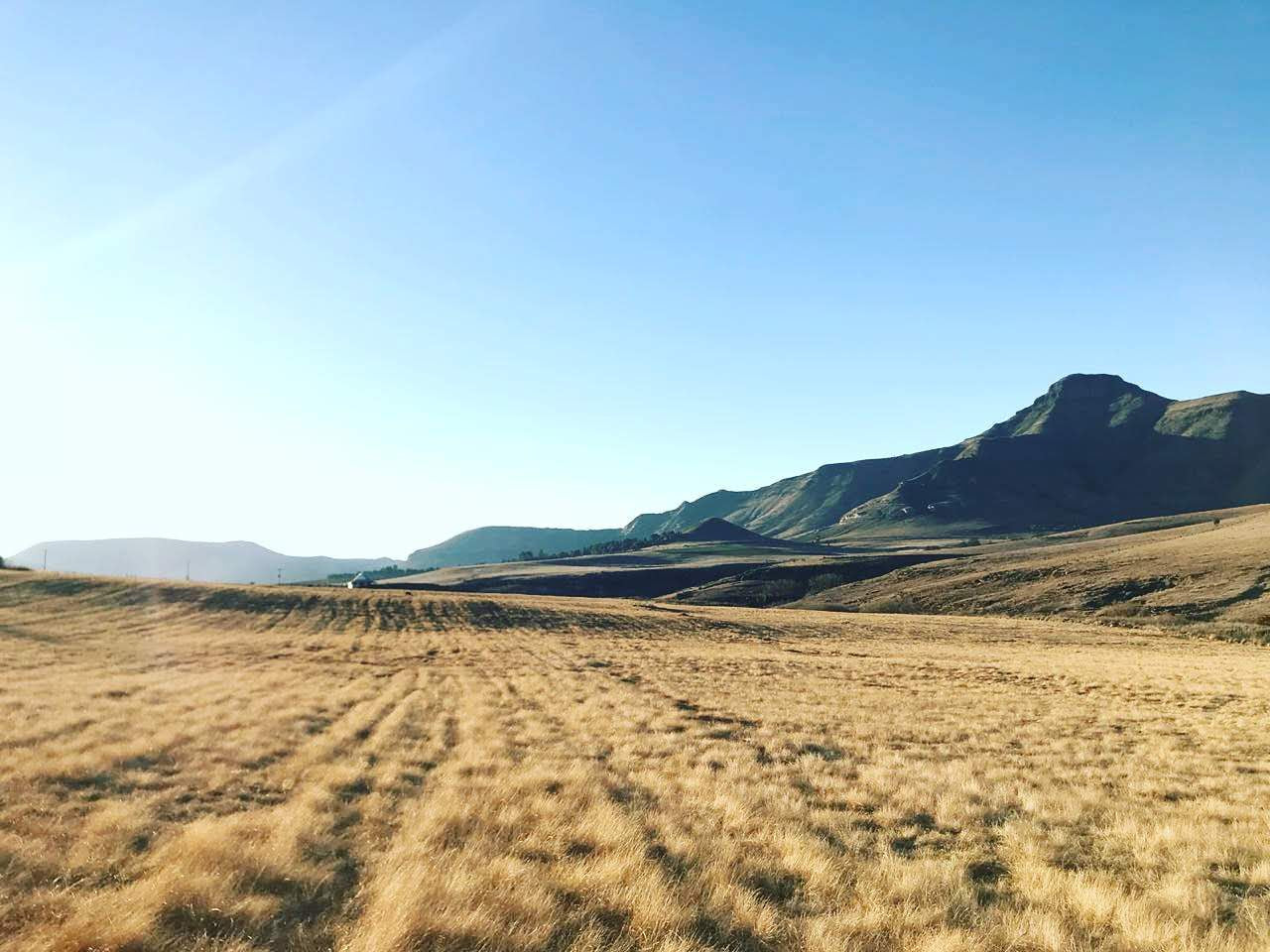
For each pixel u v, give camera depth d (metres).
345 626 63.25
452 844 9.11
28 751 13.34
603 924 6.85
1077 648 57.88
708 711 23.14
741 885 7.87
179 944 6.07
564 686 28.92
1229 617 74.25
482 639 56.41
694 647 53.81
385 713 21.12
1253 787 14.00
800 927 6.87
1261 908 7.89
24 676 25.80
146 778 12.10
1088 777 14.80
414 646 49.03
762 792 12.59
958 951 6.47
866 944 6.64
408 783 12.55
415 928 6.19
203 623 58.84
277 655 40.12
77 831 9.07
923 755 16.88
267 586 90.44
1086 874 8.82
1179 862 9.46
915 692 29.73
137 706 19.53
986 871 9.34
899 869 8.73
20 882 7.29
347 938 6.18
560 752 15.83
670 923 6.79
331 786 12.31
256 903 6.85
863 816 11.43
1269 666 41.84
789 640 63.19
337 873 8.22
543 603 89.75
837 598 132.62
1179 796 13.59
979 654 51.00
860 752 17.11
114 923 6.05
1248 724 21.88
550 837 9.44
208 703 20.92
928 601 110.50
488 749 15.81
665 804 11.48
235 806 11.01
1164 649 57.62
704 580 195.25
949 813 11.67
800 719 21.73
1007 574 115.88
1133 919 7.26
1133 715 23.78
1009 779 14.47
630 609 88.25
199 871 7.48
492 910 6.70
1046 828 11.18
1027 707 25.39
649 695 26.64
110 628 51.31
